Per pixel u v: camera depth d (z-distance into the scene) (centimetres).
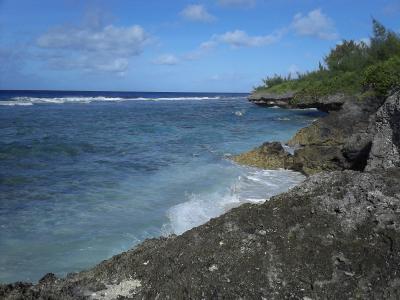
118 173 1595
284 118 4394
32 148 2094
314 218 616
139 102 8675
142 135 2825
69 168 1678
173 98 12812
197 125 3612
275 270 534
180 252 583
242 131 3164
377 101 2109
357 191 647
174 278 530
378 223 585
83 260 814
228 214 664
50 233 950
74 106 6244
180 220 1038
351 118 2052
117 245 885
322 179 712
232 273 531
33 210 1117
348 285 510
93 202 1195
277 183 1478
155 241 660
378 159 968
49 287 539
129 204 1175
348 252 550
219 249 575
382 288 500
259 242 580
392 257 532
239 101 10200
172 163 1823
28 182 1423
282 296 502
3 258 816
